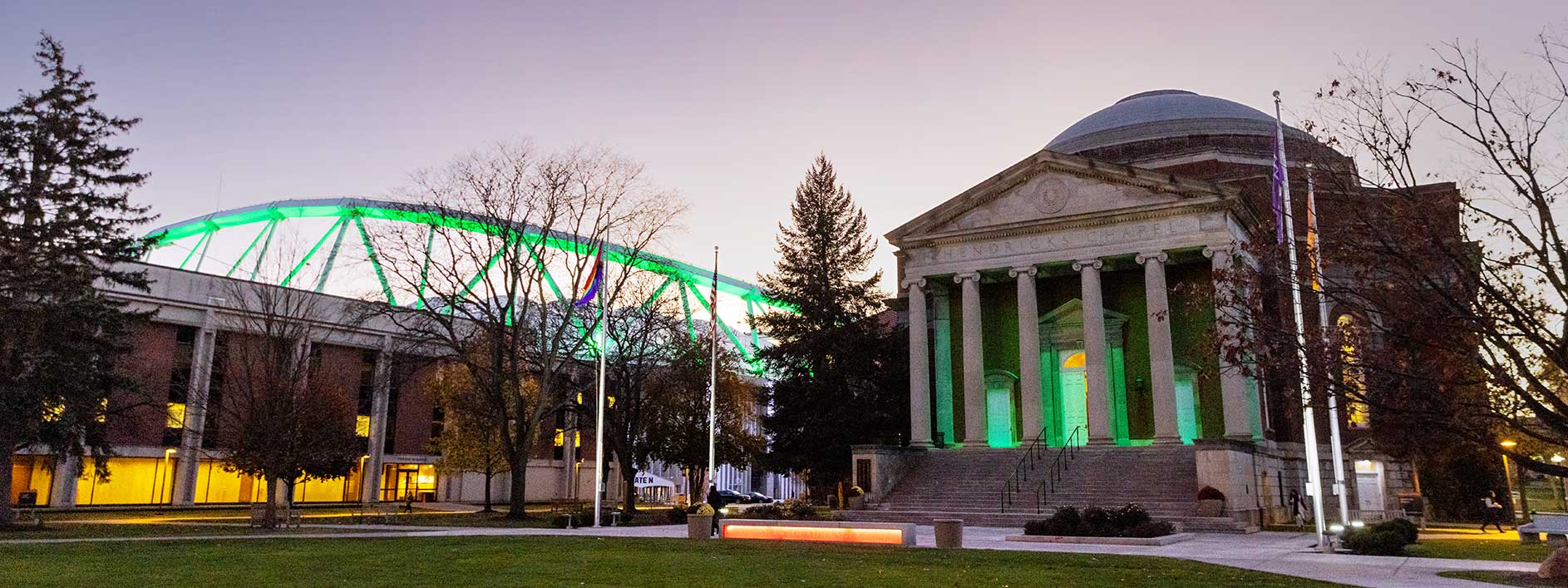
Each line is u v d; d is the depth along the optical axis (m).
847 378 60.66
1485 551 25.64
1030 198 50.22
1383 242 16.28
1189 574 18.92
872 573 18.56
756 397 63.16
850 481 59.34
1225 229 45.22
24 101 37.84
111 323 38.50
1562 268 16.03
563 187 45.66
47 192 36.94
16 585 16.19
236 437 47.72
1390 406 17.67
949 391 52.22
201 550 24.28
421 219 44.00
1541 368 20.11
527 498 76.31
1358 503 45.41
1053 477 42.41
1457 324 16.06
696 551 24.17
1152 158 61.62
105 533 32.50
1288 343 17.95
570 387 51.75
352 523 41.16
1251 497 39.00
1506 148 16.59
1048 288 53.12
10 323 34.50
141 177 40.16
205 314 61.03
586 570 19.12
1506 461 41.72
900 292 64.31
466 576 17.81
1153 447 43.34
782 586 16.47
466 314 45.47
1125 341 50.72
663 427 53.53
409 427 71.81
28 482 56.69
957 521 25.86
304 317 46.97
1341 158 17.80
